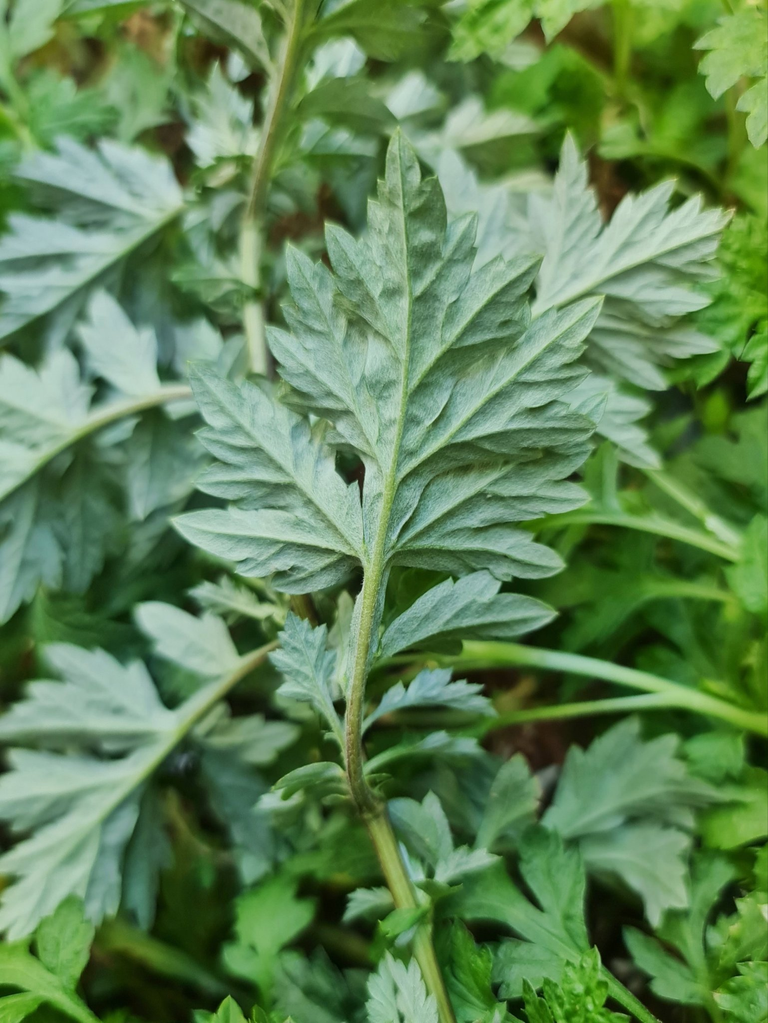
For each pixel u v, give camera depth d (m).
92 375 0.22
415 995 0.15
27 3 0.26
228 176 0.21
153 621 0.20
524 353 0.14
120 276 0.23
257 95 0.26
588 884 0.21
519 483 0.15
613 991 0.17
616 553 0.22
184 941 0.20
